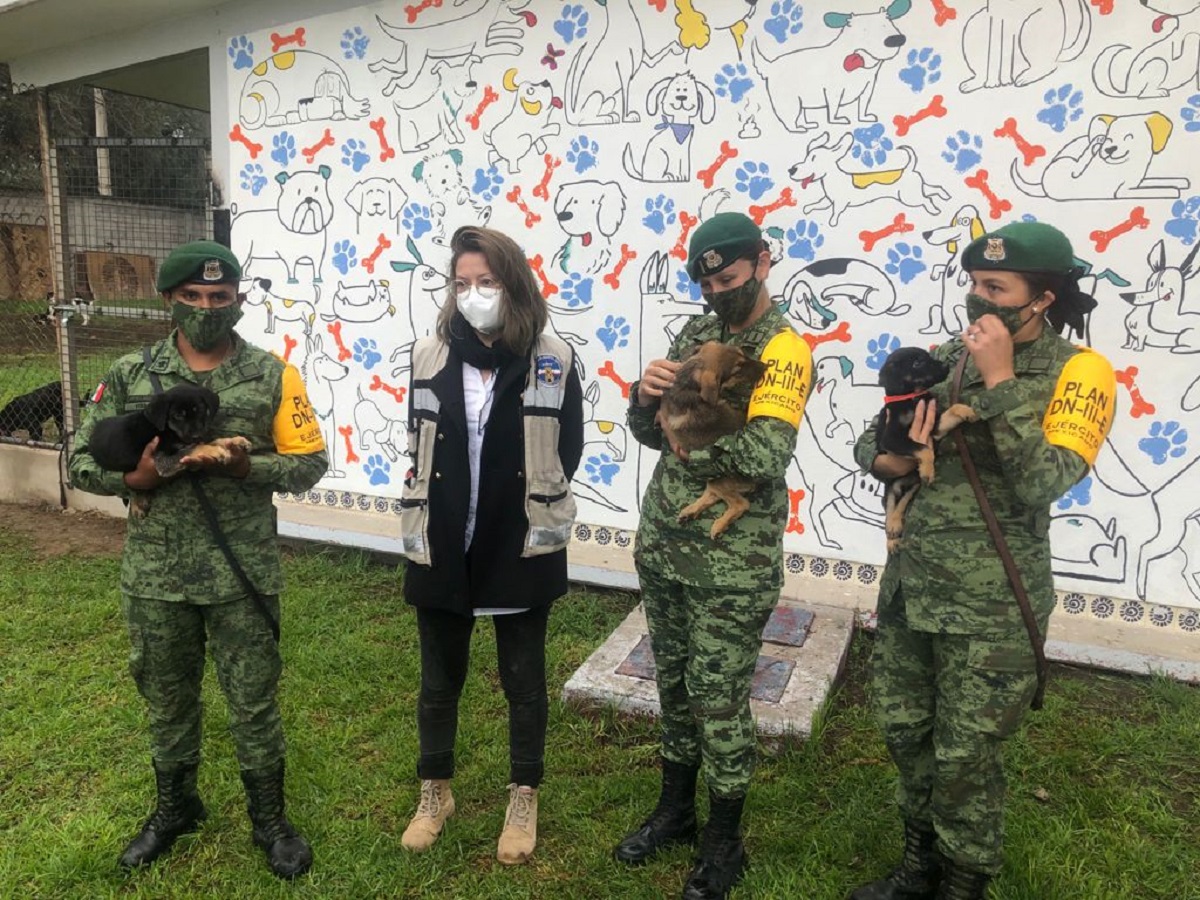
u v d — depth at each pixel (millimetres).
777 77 4621
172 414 2408
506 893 2775
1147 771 3475
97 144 6652
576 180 5145
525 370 2775
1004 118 4234
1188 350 4070
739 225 2490
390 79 5562
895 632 2553
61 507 7270
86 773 3412
